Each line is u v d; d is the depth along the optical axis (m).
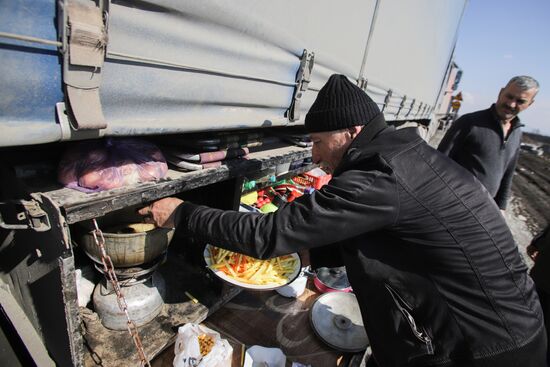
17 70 0.55
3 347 1.03
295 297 1.76
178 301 1.42
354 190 0.92
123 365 1.09
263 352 1.32
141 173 0.93
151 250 1.09
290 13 1.17
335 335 1.52
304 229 0.93
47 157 0.98
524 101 2.42
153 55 0.74
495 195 2.93
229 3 0.88
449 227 0.99
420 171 0.99
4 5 0.50
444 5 3.89
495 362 1.08
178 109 0.89
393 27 2.32
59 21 0.56
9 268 1.03
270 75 1.19
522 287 1.12
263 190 2.41
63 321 0.83
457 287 1.05
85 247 1.05
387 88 2.70
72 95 0.62
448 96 13.67
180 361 1.09
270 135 1.92
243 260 1.49
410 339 1.16
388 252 1.08
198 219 1.00
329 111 1.08
